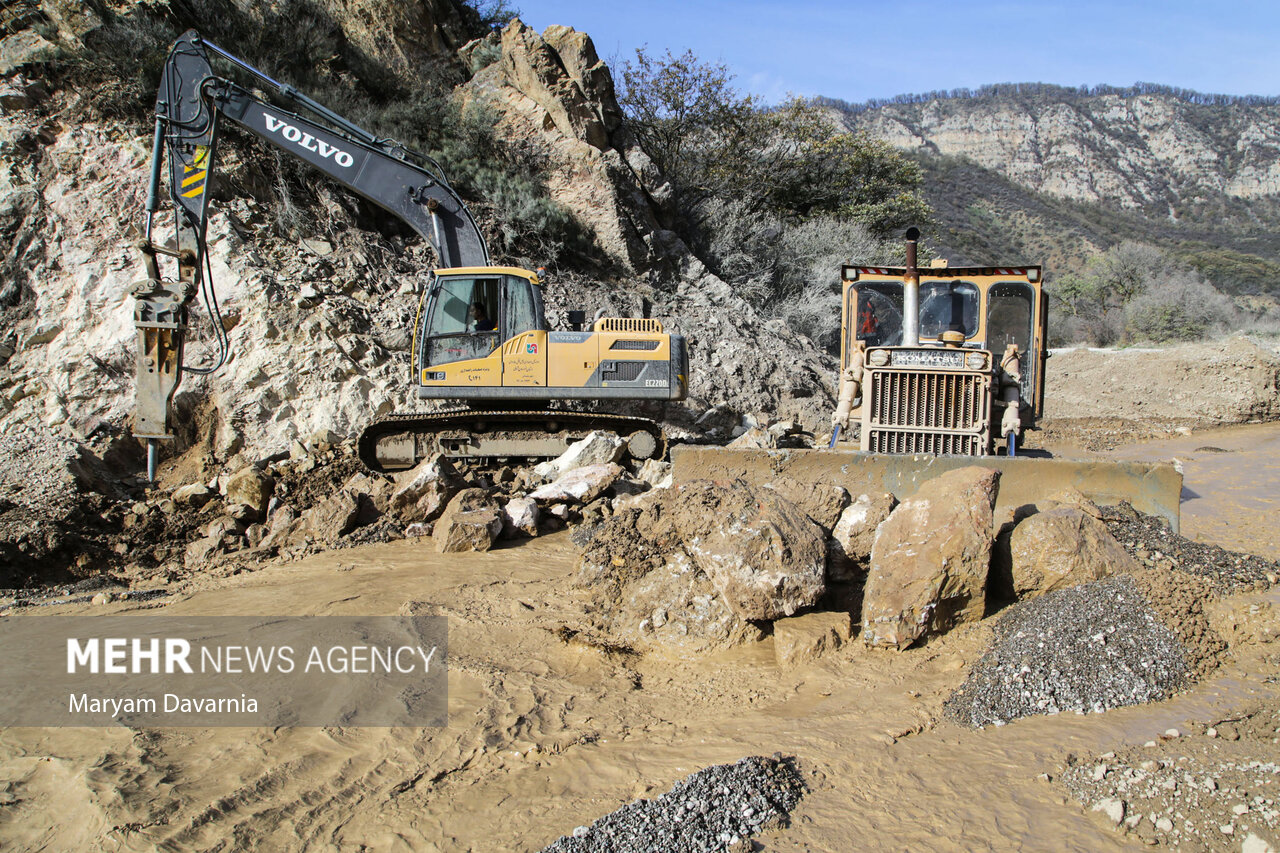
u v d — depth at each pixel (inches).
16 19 541.3
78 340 458.0
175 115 403.5
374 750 163.2
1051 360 930.7
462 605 241.4
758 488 223.5
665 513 224.1
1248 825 118.4
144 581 304.7
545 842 131.6
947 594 194.5
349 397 468.1
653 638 205.9
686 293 708.0
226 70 591.8
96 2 556.4
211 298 475.2
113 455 417.7
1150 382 808.9
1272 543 297.1
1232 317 1293.1
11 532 316.8
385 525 339.3
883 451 282.4
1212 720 156.1
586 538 305.9
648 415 550.0
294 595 259.0
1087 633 181.5
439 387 430.3
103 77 533.6
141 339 365.7
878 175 1117.1
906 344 291.6
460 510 319.9
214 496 376.2
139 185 505.0
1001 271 340.8
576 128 714.2
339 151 455.8
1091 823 125.8
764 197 1021.2
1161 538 225.6
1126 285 1435.8
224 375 455.2
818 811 134.0
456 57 807.1
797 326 788.0
